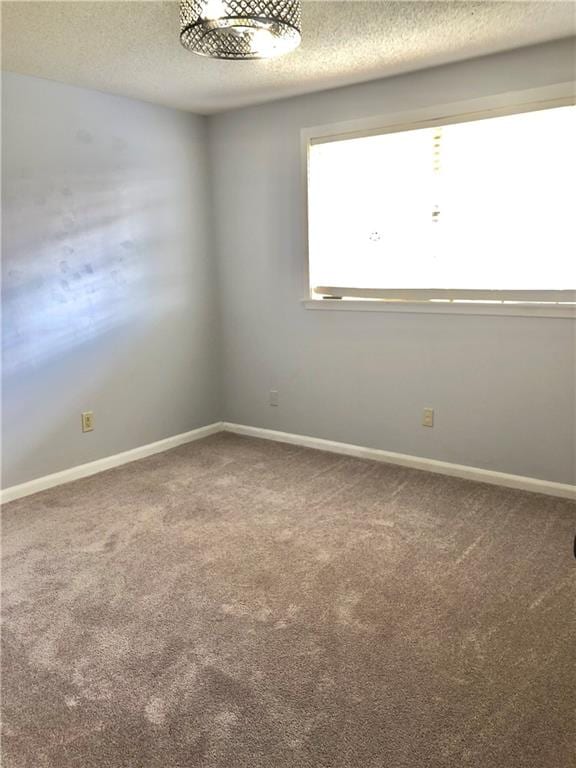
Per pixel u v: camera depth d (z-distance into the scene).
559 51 2.84
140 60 2.92
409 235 3.47
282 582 2.41
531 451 3.27
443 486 3.39
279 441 4.32
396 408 3.72
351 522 2.95
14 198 3.15
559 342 3.09
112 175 3.64
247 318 4.33
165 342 4.11
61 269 3.42
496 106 3.05
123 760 1.58
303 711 1.73
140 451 4.00
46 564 2.58
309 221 3.85
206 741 1.63
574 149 2.89
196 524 2.96
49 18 2.38
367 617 2.17
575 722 1.67
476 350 3.35
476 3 2.34
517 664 1.91
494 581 2.39
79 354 3.57
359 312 3.75
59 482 3.53
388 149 3.45
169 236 4.05
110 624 2.16
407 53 2.93
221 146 4.19
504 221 3.14
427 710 1.73
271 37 2.03
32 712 1.75
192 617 2.19
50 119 3.27
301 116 3.75
